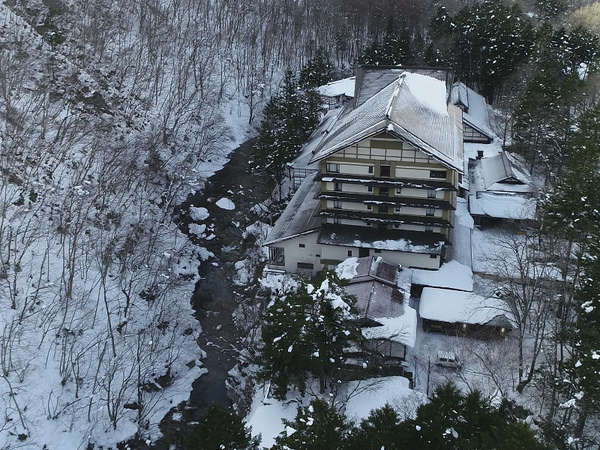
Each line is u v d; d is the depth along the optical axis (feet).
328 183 163.22
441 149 152.97
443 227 161.38
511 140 259.39
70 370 130.31
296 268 174.19
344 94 282.36
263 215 216.74
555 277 143.84
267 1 380.99
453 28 325.42
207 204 221.87
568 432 100.27
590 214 128.47
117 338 145.38
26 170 180.55
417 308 154.30
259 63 323.98
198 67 291.79
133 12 321.52
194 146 245.24
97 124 220.23
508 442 68.49
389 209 162.81
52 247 159.33
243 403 131.95
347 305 105.09
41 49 249.96
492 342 140.67
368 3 389.39
